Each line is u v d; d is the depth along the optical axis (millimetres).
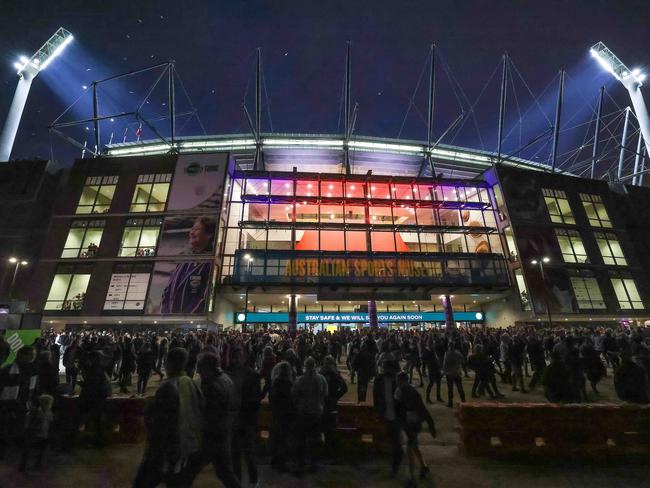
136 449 6957
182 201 35719
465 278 36281
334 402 6863
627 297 39094
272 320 39844
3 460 6332
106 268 33062
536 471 5980
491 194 43250
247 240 41031
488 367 11781
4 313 14852
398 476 5773
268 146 48031
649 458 6355
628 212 46844
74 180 37875
